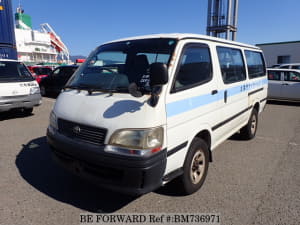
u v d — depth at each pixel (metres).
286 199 3.00
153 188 2.40
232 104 3.99
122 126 2.35
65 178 3.55
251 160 4.27
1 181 3.44
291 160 4.26
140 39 3.20
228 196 3.08
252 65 5.01
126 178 2.34
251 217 2.65
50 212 2.75
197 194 3.13
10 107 6.68
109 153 2.38
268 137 5.64
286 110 9.25
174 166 2.68
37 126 6.39
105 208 2.85
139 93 2.41
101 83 2.95
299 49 25.03
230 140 5.40
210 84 3.25
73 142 2.66
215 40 3.58
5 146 4.84
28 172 3.73
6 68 7.14
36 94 7.33
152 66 2.22
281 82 10.59
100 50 3.47
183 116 2.71
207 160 3.32
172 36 2.96
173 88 2.59
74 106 2.80
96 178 2.53
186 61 2.85
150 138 2.32
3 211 2.75
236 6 14.73
